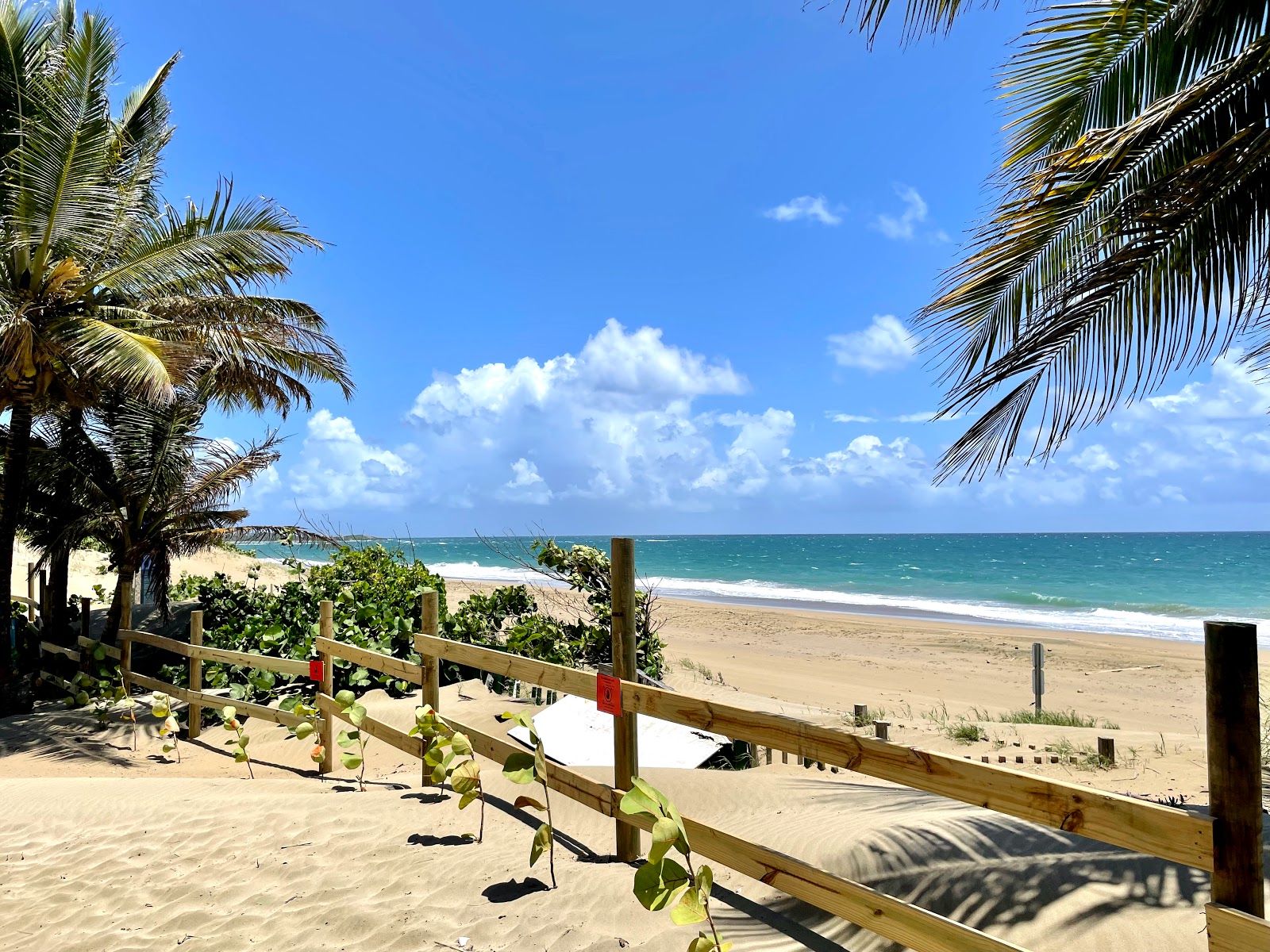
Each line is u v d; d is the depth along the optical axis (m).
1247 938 1.61
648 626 9.37
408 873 3.45
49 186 9.37
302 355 12.55
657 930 2.81
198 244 10.58
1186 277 4.34
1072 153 4.70
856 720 8.78
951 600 36.03
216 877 3.59
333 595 10.41
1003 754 7.22
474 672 10.17
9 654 9.62
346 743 5.23
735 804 4.61
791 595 38.97
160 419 9.83
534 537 10.20
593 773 5.26
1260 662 14.88
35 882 3.68
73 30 10.99
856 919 2.35
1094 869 2.98
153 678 9.65
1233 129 4.46
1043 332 4.54
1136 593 38.22
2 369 9.17
